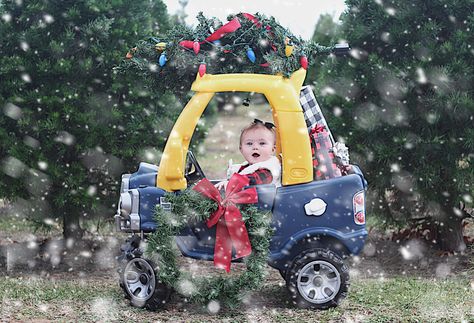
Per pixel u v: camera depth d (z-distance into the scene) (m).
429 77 7.82
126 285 6.22
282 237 6.12
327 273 6.16
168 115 8.29
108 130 7.90
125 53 8.04
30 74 7.87
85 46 8.04
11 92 7.82
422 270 8.26
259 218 5.98
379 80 8.16
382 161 8.15
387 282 7.43
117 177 8.09
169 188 6.08
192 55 6.16
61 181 7.78
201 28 6.24
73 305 6.39
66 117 7.75
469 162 7.92
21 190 7.72
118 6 8.30
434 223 9.06
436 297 6.59
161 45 6.42
